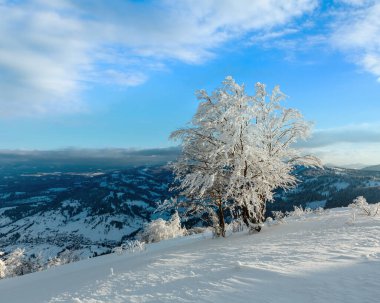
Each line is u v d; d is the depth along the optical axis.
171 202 24.03
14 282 19.22
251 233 20.61
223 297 6.18
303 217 26.61
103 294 8.34
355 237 11.98
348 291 5.68
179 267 10.90
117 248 26.67
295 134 23.52
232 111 21.11
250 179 20.56
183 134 23.11
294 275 7.02
